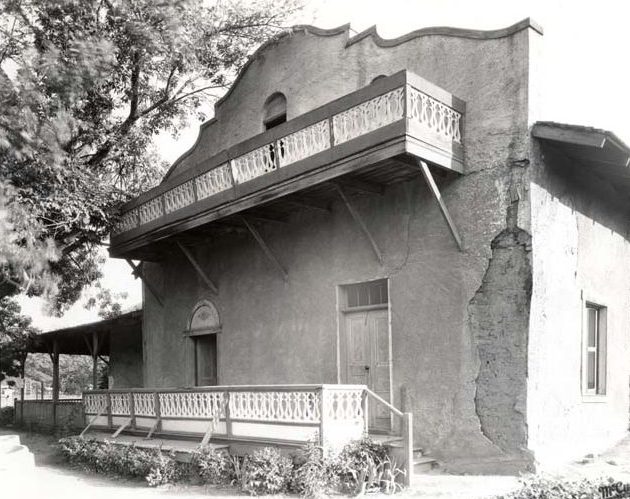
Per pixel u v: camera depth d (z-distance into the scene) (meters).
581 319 10.23
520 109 9.13
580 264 10.30
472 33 9.80
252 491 8.06
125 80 14.59
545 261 9.13
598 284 10.99
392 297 10.34
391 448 8.35
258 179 10.98
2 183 10.20
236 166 11.66
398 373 10.06
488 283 9.15
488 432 8.86
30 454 10.16
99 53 11.54
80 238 14.74
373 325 10.87
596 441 10.41
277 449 8.81
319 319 11.66
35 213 11.30
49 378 50.09
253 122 14.05
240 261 13.71
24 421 23.05
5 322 23.44
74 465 11.30
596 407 10.59
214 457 9.05
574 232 10.14
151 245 14.70
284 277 12.42
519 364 8.69
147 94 15.37
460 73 9.91
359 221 10.31
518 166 9.05
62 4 11.94
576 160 10.12
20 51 11.52
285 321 12.38
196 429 10.42
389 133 8.76
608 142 8.81
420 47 10.58
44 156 10.93
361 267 10.94
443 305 9.62
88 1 12.47
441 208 9.28
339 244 11.41
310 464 7.85
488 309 9.09
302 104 12.78
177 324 15.57
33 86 10.44
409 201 10.27
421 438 9.61
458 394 9.26
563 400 9.43
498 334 8.95
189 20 13.52
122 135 15.04
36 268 10.11
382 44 11.26
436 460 9.31
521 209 8.95
